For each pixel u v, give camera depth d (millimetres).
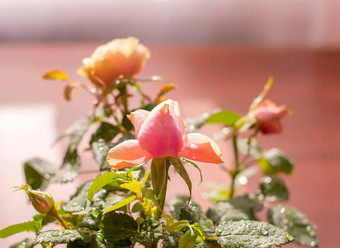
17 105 1323
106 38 2480
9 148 1028
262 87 1572
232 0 2516
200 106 1306
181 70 1785
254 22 2562
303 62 2025
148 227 401
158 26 2506
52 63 1863
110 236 406
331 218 812
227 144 1021
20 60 1931
